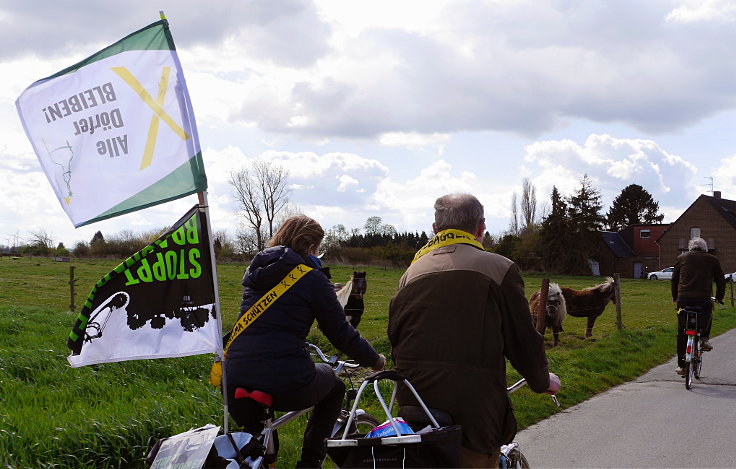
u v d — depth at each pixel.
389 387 8.05
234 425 5.80
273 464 3.78
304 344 3.80
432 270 3.52
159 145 3.79
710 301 9.88
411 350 3.43
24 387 7.55
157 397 6.91
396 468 3.03
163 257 3.80
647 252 86.31
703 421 7.51
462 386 3.27
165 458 3.32
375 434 3.21
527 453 6.21
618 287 16.50
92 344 3.70
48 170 3.76
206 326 3.78
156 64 3.80
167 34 3.80
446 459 3.04
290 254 3.78
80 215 3.77
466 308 3.35
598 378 10.09
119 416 5.57
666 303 32.00
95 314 3.71
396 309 3.60
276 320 3.68
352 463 3.09
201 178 3.79
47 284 34.91
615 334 15.11
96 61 3.80
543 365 3.44
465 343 3.32
